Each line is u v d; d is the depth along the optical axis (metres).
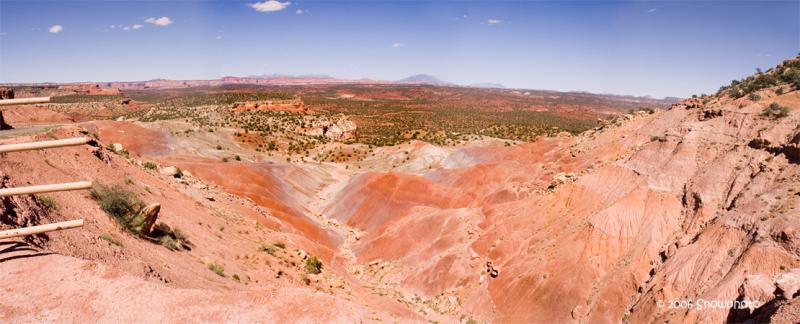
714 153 36.78
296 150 133.50
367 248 52.31
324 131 163.00
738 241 26.48
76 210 16.47
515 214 46.22
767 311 14.98
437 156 111.62
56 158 22.56
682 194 35.91
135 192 24.86
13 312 9.49
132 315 10.69
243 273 21.34
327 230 59.06
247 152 115.94
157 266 15.38
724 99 43.16
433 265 43.22
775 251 23.34
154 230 19.64
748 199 29.44
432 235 50.06
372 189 71.06
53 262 11.50
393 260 48.47
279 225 44.19
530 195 56.94
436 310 36.59
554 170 63.50
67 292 10.62
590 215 38.59
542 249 38.12
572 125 198.62
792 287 14.81
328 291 26.25
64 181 20.50
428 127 187.25
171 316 11.19
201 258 19.64
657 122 52.62
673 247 31.53
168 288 12.36
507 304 34.84
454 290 39.66
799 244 22.62
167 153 90.38
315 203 77.44
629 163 41.84
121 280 11.80
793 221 23.66
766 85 40.31
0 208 12.54
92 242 14.09
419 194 68.62
